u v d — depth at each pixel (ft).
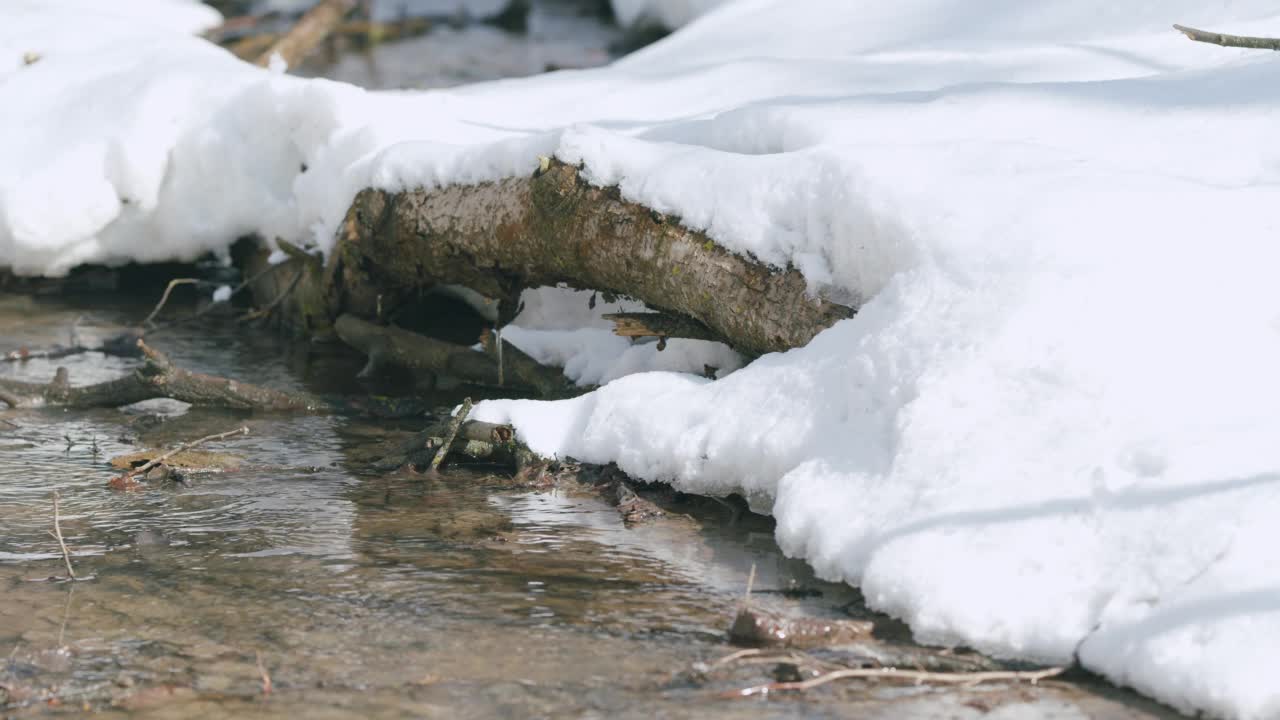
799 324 30.01
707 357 34.53
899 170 29.17
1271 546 20.75
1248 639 19.72
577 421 32.73
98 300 56.24
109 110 53.42
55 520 26.94
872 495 24.81
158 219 52.47
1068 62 44.70
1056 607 21.66
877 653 22.35
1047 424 23.94
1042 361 24.62
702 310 32.63
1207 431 22.93
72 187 51.34
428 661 22.58
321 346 48.88
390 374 44.98
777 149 35.27
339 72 92.79
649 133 39.40
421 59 100.78
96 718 20.67
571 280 37.45
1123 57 43.98
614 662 22.45
